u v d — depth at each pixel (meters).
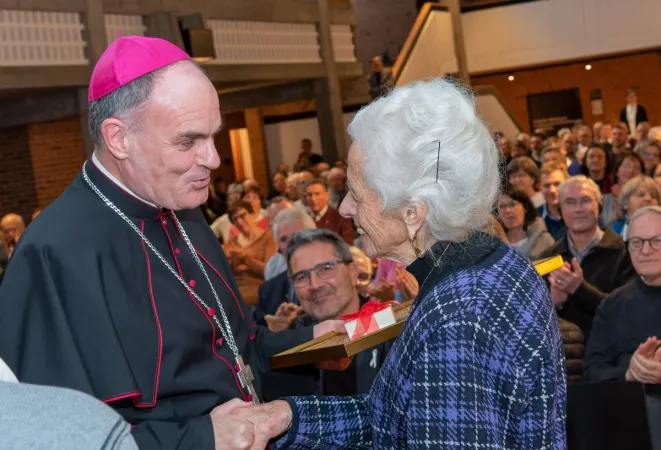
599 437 2.27
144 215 1.62
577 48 13.83
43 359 1.47
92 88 1.53
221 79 9.48
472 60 14.39
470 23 14.29
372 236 1.33
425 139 1.25
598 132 11.43
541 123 14.75
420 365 1.19
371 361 2.51
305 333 1.95
